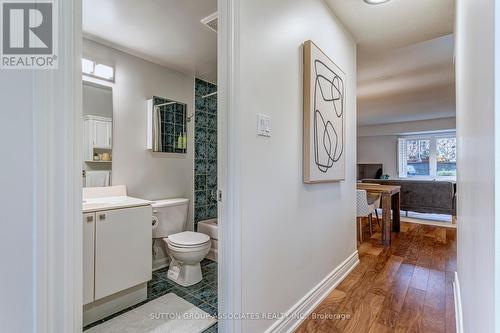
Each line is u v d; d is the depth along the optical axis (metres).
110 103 2.35
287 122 1.60
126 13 1.84
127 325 1.66
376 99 5.14
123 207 1.83
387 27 2.37
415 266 2.60
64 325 0.67
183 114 2.96
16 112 0.63
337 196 2.27
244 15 1.26
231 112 1.22
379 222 4.73
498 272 0.45
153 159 2.68
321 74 1.88
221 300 1.25
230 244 1.22
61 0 0.69
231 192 1.23
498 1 0.45
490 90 0.51
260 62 1.37
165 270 2.52
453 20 2.21
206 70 2.89
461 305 1.47
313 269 1.88
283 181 1.56
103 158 2.30
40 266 0.64
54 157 0.67
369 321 1.67
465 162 1.27
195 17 1.90
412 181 5.12
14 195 0.62
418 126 7.54
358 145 9.16
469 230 1.06
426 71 3.58
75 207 0.71
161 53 2.48
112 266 1.75
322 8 1.99
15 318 0.62
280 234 1.52
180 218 2.66
